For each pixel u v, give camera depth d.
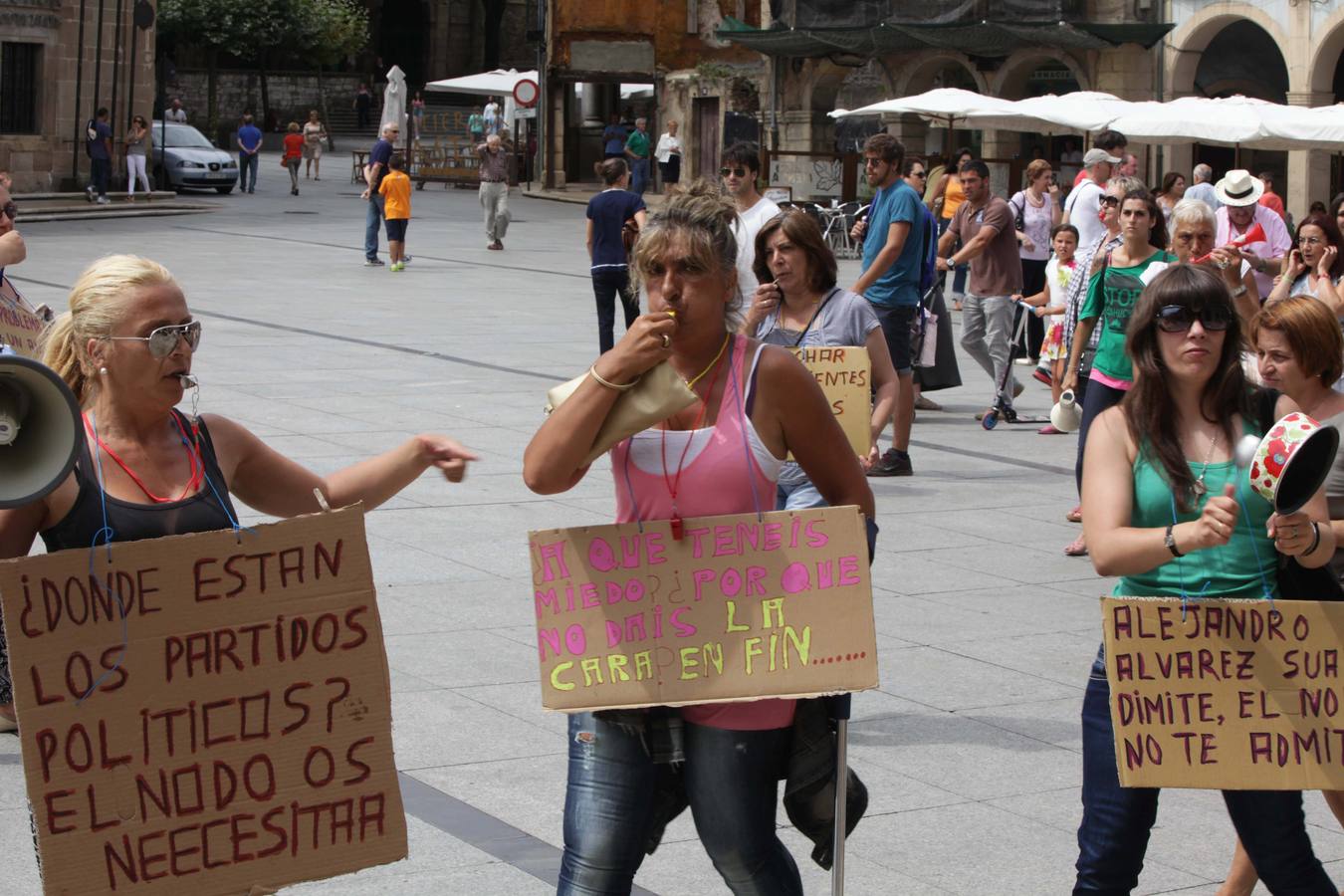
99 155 36.28
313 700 3.38
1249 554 3.99
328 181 49.34
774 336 6.86
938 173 23.62
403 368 14.72
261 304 19.55
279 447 10.89
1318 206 10.30
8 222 7.08
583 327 18.44
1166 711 3.87
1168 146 33.09
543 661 3.70
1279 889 4.01
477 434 11.66
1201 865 5.09
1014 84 35.75
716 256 3.70
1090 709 4.07
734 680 3.69
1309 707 3.86
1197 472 3.97
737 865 3.79
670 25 45.81
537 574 3.71
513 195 46.12
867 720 6.27
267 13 59.44
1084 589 8.25
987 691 6.64
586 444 3.60
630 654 3.70
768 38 38.09
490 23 71.38
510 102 49.34
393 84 48.56
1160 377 4.00
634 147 42.41
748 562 3.71
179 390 3.46
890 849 5.12
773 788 3.83
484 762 5.70
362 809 3.42
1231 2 32.16
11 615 3.16
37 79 36.59
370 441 11.22
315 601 3.38
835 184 36.12
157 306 3.40
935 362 12.30
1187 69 33.16
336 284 22.27
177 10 58.22
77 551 3.21
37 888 4.64
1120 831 4.00
